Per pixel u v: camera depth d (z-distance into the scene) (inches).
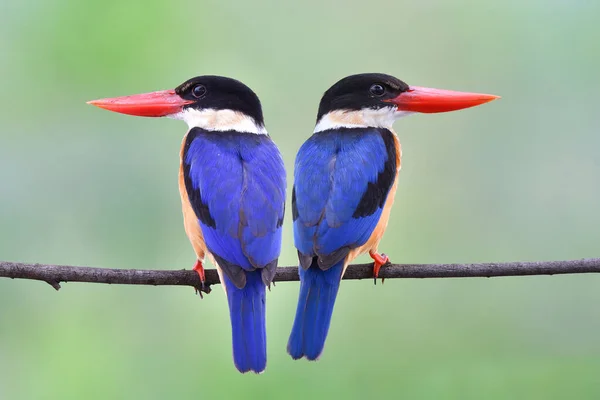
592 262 364.8
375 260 399.5
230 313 367.9
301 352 369.4
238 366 361.7
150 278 378.3
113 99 434.9
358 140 417.1
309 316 373.1
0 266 358.0
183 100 434.6
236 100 429.4
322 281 377.7
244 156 400.2
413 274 394.6
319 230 383.9
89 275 365.7
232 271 370.0
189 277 389.4
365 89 438.3
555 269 366.3
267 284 363.3
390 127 442.9
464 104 438.6
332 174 397.4
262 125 432.5
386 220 407.5
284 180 398.6
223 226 377.1
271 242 375.2
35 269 360.2
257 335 364.8
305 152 414.0
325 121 437.7
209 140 410.6
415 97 439.2
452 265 379.2
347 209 388.5
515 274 369.7
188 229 400.5
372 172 402.0
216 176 389.1
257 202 380.8
